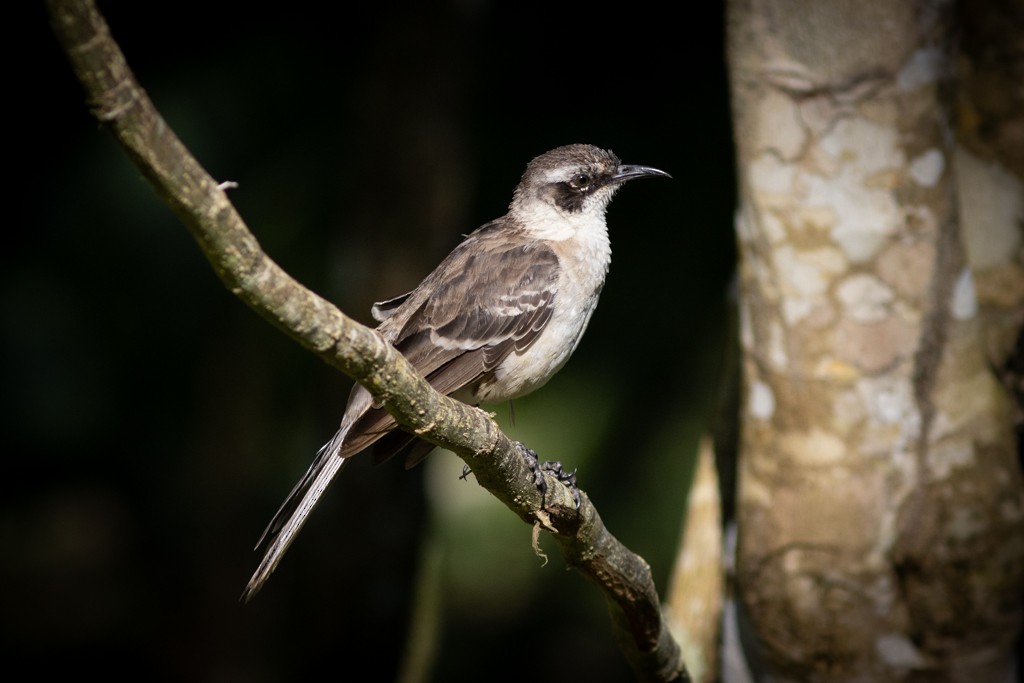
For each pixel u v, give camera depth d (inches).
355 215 492.4
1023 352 342.3
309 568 508.1
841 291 320.5
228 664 595.5
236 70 515.8
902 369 319.6
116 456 570.6
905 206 317.1
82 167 520.7
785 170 321.4
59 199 522.3
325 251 522.9
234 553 587.5
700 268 497.0
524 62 523.2
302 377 558.6
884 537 321.4
